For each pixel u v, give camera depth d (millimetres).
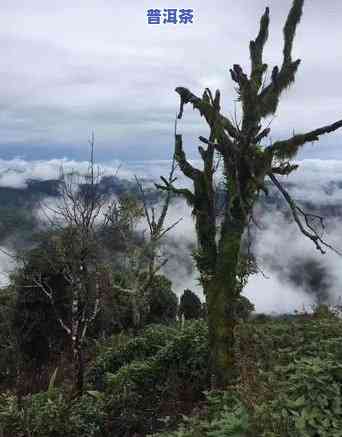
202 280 12023
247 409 7828
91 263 15672
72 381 16422
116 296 25938
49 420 12625
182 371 14078
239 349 11469
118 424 12742
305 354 10867
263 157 11266
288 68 11203
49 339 24297
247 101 10992
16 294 25156
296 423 7316
